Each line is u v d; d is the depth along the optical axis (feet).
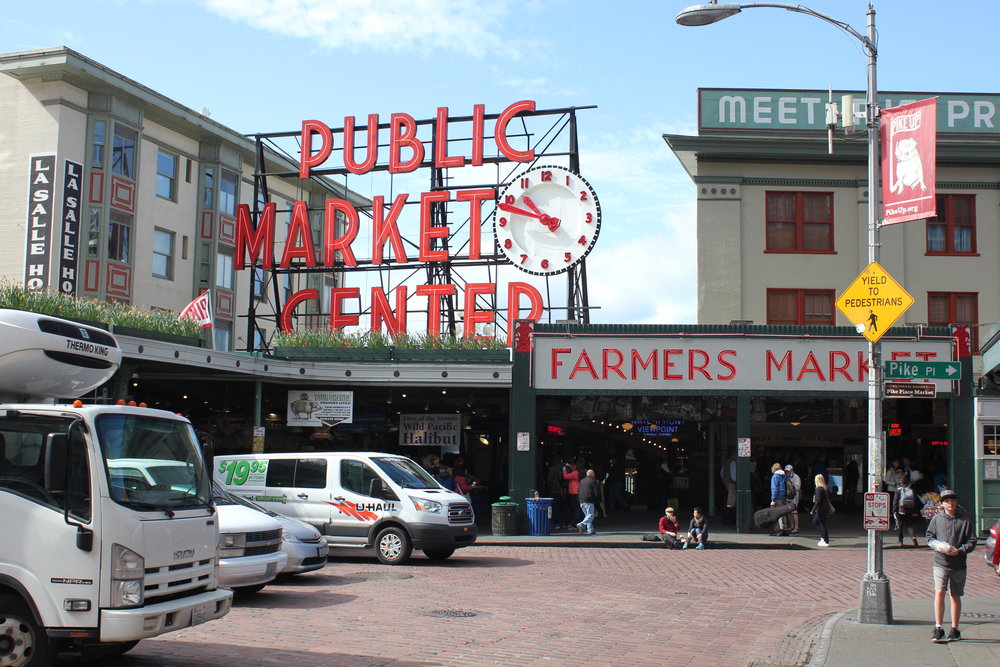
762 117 105.91
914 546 75.36
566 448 114.11
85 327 31.55
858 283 41.06
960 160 105.50
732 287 104.32
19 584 26.04
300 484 61.00
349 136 115.44
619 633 36.63
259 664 29.96
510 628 37.11
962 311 104.63
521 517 83.92
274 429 103.24
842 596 48.65
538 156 109.81
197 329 81.05
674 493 114.11
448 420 95.09
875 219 41.75
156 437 28.73
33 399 30.19
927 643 34.45
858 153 104.58
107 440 26.99
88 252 121.39
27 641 26.18
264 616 38.88
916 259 105.19
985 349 85.76
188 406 104.83
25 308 64.90
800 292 104.63
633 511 110.32
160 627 26.58
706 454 113.60
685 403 90.68
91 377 31.76
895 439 110.52
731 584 52.80
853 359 85.97
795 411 93.61
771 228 105.70
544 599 45.27
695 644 34.81
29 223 118.42
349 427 95.96
